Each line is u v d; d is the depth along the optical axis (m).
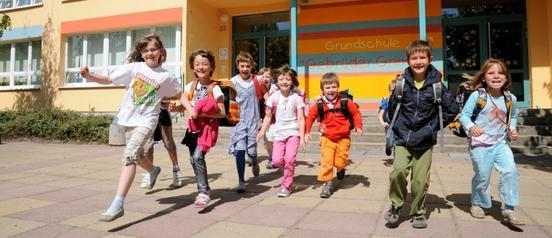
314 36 13.05
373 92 12.44
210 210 4.15
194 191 5.08
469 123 3.67
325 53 12.92
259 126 5.40
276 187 5.31
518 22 11.61
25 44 16.12
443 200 4.47
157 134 5.14
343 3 12.77
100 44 14.54
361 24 12.60
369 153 8.40
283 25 13.81
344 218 3.82
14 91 15.68
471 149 3.80
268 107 5.06
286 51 13.70
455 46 12.08
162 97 3.99
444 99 3.47
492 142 3.69
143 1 13.32
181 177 6.04
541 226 3.52
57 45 14.81
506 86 3.70
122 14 13.66
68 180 5.88
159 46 4.00
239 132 5.12
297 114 4.98
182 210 4.16
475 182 3.80
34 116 12.25
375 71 12.43
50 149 9.77
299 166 6.98
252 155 5.34
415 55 3.52
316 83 12.99
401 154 3.56
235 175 6.17
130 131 3.80
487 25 11.84
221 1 13.33
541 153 8.10
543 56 11.09
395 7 12.30
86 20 14.32
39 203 4.49
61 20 14.79
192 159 4.19
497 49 11.76
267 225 3.62
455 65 12.05
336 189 5.12
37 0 15.56
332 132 4.84
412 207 3.57
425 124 3.52
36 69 15.84
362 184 5.40
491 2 11.86
